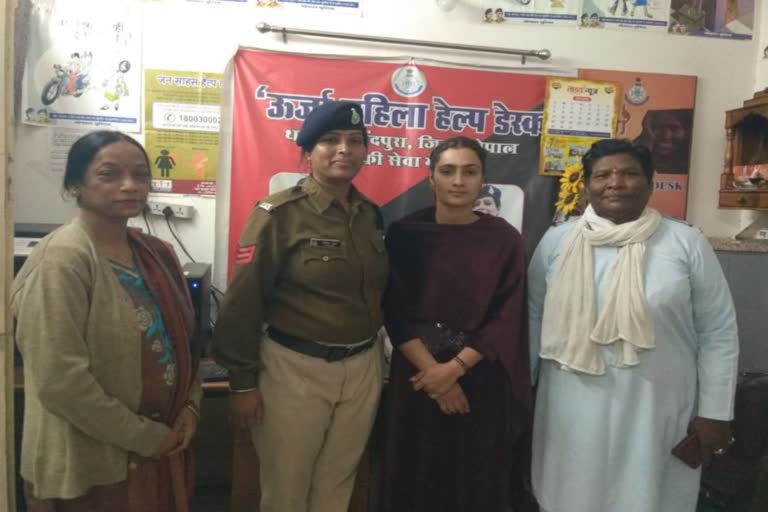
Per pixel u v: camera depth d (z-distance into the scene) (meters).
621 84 2.13
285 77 2.03
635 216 1.41
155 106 1.99
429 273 1.49
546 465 1.47
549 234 1.57
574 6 2.11
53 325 0.97
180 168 2.01
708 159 2.21
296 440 1.37
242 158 2.03
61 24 1.93
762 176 1.98
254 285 1.32
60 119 1.95
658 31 2.14
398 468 1.54
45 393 0.96
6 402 1.14
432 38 2.08
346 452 1.46
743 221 2.23
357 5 2.04
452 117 2.10
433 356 1.49
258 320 1.35
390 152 2.09
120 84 1.97
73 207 1.98
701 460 1.38
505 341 1.44
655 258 1.36
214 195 2.03
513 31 2.10
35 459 1.04
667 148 2.16
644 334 1.32
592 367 1.35
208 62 2.00
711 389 1.36
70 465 1.02
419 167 2.10
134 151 1.09
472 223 1.52
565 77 2.12
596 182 1.39
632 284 1.34
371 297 1.42
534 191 2.14
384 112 2.08
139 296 1.12
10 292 1.12
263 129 2.03
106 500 1.09
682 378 1.38
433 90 2.08
